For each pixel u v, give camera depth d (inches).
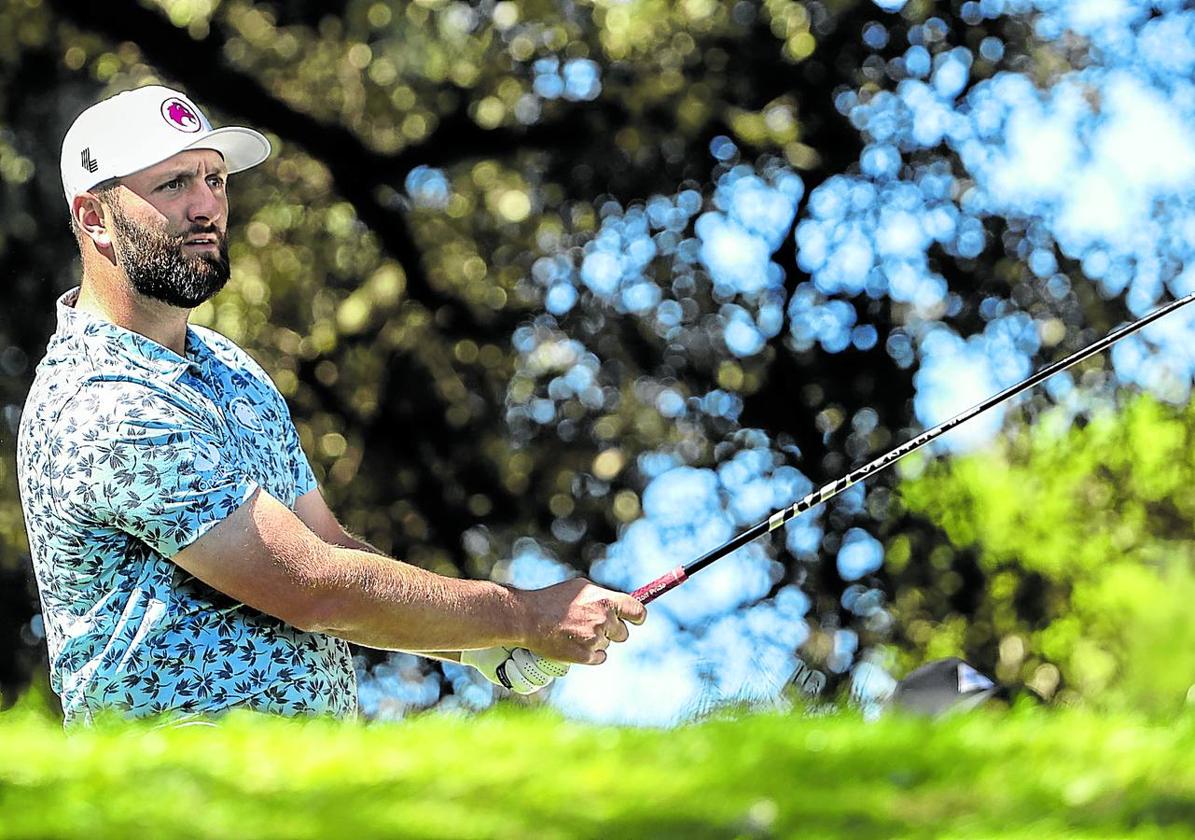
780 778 446.0
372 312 1755.7
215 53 1700.3
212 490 603.2
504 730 539.8
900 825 402.9
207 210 644.7
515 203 1729.8
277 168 1736.0
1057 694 2003.0
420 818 394.9
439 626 627.8
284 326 1718.8
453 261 1784.0
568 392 1827.0
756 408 1847.9
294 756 461.1
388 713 800.3
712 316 1838.1
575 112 1744.6
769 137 1758.1
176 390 618.5
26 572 1685.5
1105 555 1983.3
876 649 1860.2
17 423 1689.2
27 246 1689.2
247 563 602.9
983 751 484.4
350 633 618.5
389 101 1717.5
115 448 600.7
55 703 1294.3
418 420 1800.0
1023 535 1929.1
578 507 1841.8
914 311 1846.7
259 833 380.5
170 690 602.9
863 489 1854.1
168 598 606.5
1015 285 1823.3
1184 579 2038.6
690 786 434.3
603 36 1670.8
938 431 704.4
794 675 1171.9
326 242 1743.4
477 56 1712.6
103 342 619.2
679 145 1801.2
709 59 1726.1
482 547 1836.9
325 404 1760.6
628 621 662.5
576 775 442.3
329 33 1720.0
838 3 1747.0
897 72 1786.4
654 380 1844.2
